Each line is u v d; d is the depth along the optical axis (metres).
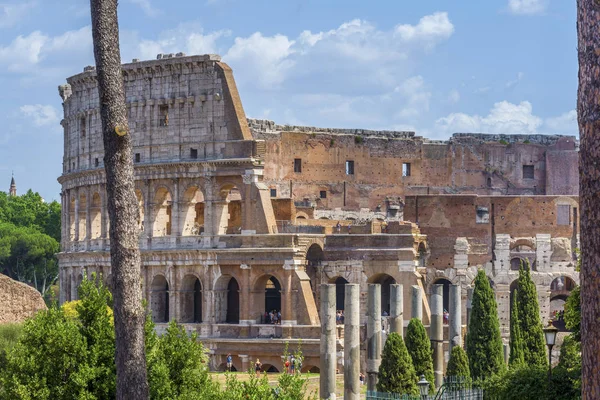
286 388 85.88
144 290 176.75
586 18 45.47
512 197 185.00
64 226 197.50
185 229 175.88
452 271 183.75
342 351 163.00
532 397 101.00
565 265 184.88
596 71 45.16
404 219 185.38
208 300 170.38
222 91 172.50
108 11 70.12
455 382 114.62
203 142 173.88
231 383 87.12
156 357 81.69
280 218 179.00
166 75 177.12
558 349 163.25
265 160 198.88
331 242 173.50
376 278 174.75
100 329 82.25
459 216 184.25
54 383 80.50
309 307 163.38
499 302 183.75
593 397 45.16
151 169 177.00
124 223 70.25
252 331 165.88
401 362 119.31
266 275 167.50
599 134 45.16
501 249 184.12
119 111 70.12
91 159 188.50
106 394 79.75
